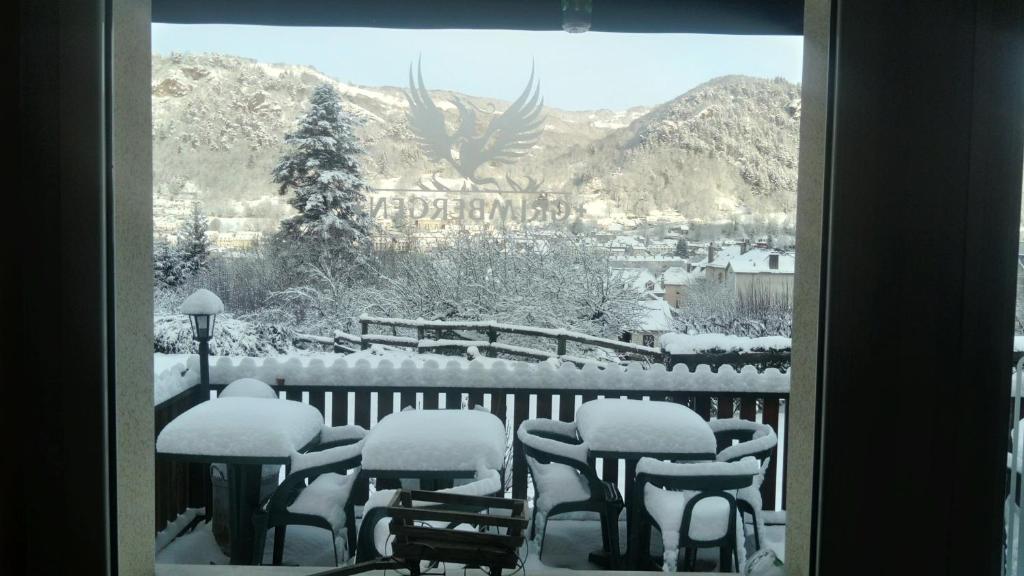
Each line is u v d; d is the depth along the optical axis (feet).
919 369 4.63
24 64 4.74
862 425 4.67
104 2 4.81
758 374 12.36
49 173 4.77
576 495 10.41
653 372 12.39
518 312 40.29
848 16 4.58
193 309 12.34
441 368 12.39
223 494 11.14
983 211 4.58
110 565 4.98
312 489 10.30
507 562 5.16
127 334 5.89
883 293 4.63
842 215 4.63
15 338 4.80
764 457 10.37
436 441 9.37
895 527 4.68
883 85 4.58
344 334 37.14
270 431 9.88
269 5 10.01
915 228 4.61
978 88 4.56
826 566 4.73
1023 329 13.80
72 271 4.79
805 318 5.98
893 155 4.60
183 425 9.86
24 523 4.85
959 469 4.65
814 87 5.70
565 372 12.35
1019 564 6.46
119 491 5.74
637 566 10.18
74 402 4.83
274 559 10.21
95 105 4.77
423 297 41.37
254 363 12.52
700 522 9.57
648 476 9.54
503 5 10.17
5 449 4.82
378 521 7.59
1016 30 4.54
